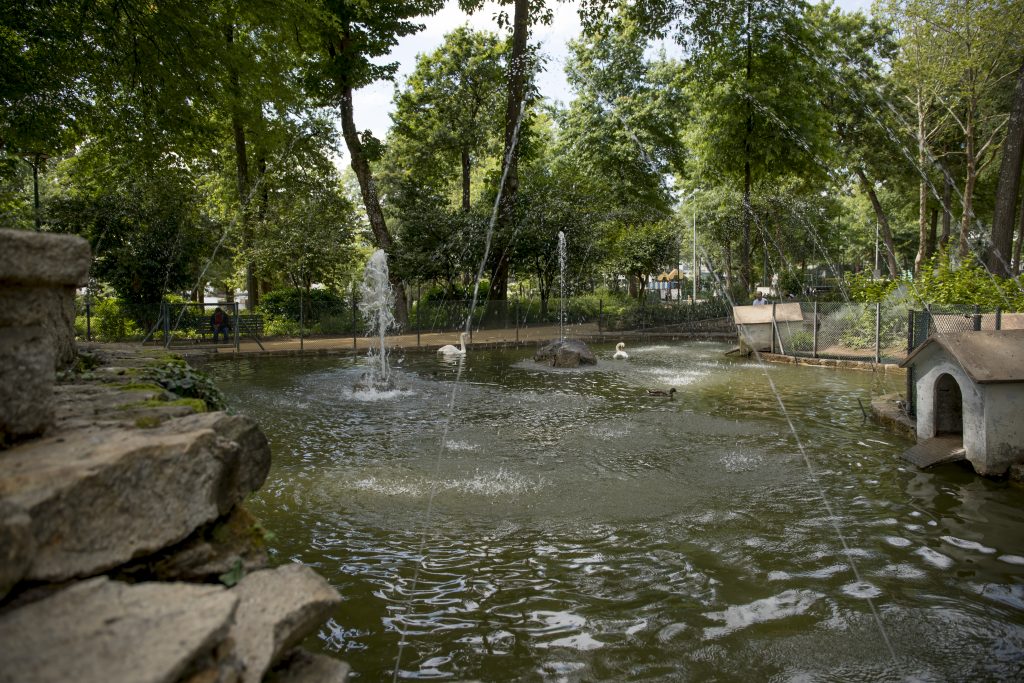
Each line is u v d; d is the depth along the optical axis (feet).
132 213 80.33
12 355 6.66
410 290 117.70
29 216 73.92
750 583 15.37
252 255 93.71
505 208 97.55
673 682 11.49
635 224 128.26
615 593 14.89
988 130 103.35
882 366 53.83
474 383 49.96
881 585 15.20
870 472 24.64
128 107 41.98
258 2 41.52
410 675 11.68
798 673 11.75
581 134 121.70
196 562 6.79
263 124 85.05
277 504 21.30
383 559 16.85
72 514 5.57
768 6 88.02
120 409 8.89
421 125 117.39
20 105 37.04
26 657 4.40
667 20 88.79
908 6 81.05
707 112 95.81
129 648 4.59
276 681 6.73
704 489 22.76
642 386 47.88
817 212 141.38
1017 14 73.77
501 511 20.53
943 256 55.88
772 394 43.78
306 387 48.42
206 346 75.51
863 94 106.22
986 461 23.41
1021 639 12.85
